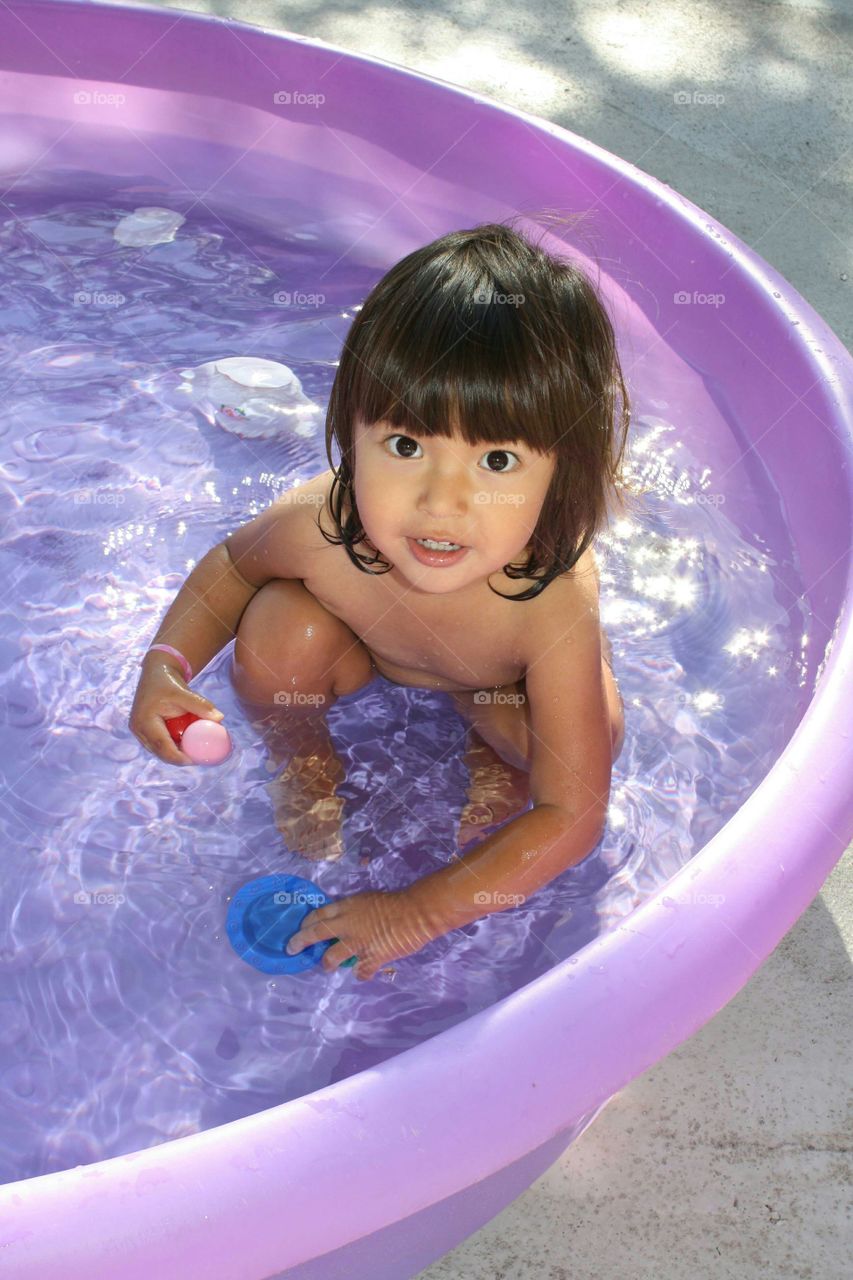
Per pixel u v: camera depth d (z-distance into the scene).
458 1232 1.11
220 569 1.45
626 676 1.53
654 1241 1.13
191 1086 1.15
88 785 1.39
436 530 1.16
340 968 1.25
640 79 2.89
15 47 2.31
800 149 2.72
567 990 0.96
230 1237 0.82
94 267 2.12
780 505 1.65
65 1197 0.81
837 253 2.42
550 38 3.01
